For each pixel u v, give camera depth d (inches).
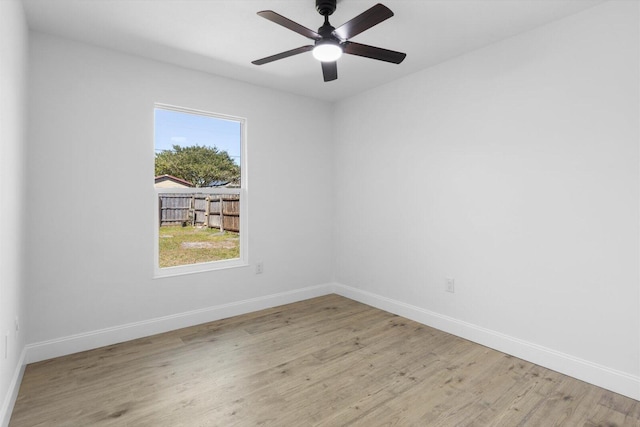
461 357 102.8
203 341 114.4
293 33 101.3
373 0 83.6
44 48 100.0
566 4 85.8
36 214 99.0
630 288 82.3
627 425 72.0
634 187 81.3
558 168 93.5
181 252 130.0
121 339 113.3
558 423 72.7
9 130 72.0
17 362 85.6
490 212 109.1
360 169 156.4
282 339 116.1
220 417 74.7
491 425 72.1
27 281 97.3
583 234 89.4
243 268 142.1
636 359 81.4
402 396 82.7
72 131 104.5
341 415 75.5
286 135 154.3
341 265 168.1
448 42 106.7
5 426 69.7
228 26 97.2
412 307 134.5
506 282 105.4
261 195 147.0
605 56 84.8
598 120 86.3
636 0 80.1
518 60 101.3
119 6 87.2
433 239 126.5
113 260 112.0
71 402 79.7
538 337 98.4
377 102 147.4
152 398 81.7
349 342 113.7
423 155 129.2
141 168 116.8
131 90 114.7
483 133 110.3
